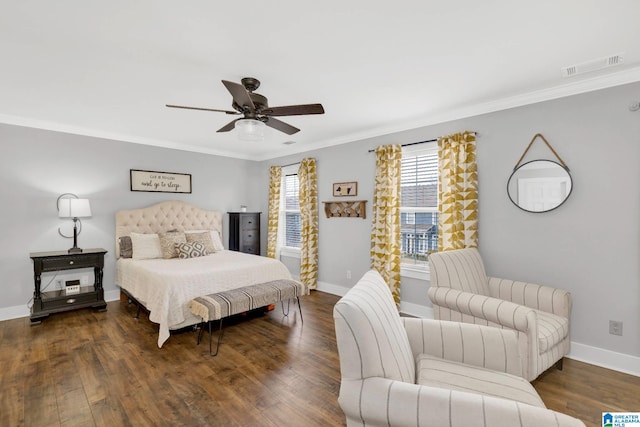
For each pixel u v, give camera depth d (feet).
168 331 9.25
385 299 4.87
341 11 5.53
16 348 9.22
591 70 7.81
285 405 6.66
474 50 6.89
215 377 7.72
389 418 3.56
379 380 3.79
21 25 5.85
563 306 7.95
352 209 14.32
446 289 8.33
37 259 11.29
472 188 10.42
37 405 6.57
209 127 12.95
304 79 8.34
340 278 15.01
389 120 11.98
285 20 5.78
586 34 6.27
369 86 8.80
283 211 18.88
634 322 7.91
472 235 10.39
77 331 10.53
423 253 12.30
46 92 9.12
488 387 4.43
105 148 13.94
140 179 14.93
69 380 7.52
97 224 13.75
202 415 6.31
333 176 15.23
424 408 3.45
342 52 6.97
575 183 8.64
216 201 17.79
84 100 9.78
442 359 5.30
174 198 16.12
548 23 5.90
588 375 7.85
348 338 3.88
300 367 8.25
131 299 12.87
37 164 12.30
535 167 9.29
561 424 3.09
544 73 7.99
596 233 8.36
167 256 13.56
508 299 8.96
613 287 8.16
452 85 8.75
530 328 6.50
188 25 5.91
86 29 6.00
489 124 10.24
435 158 11.89
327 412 6.45
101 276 12.76
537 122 9.27
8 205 11.75
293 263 18.08
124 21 5.77
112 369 8.05
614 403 6.73
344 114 11.26
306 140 15.30
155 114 11.18
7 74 7.92
